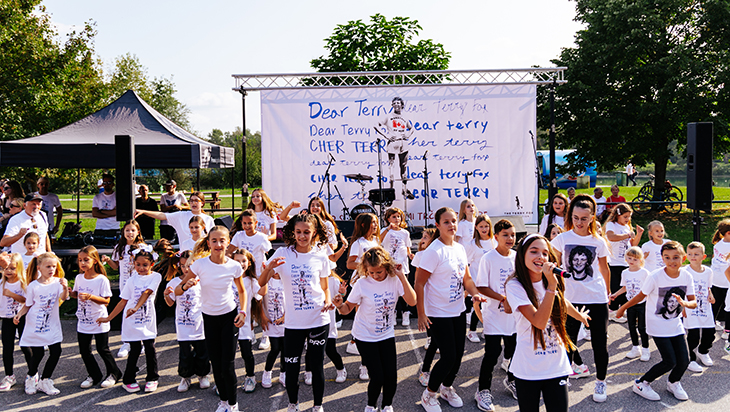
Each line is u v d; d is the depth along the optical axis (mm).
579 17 19141
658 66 16406
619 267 6785
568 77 17531
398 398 4605
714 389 4656
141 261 4816
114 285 7402
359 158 9992
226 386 4188
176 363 5676
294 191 10047
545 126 18562
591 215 4422
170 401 4625
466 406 4398
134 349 4797
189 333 4762
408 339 6469
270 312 5027
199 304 4840
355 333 3963
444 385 4426
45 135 9156
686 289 4398
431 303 4246
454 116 9883
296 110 9961
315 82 10148
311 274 4109
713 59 16984
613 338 6250
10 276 4992
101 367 5578
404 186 9984
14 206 6910
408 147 9938
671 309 4418
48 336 4812
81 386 4934
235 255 4852
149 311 4891
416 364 5543
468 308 6523
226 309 4254
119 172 6559
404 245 6332
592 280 4445
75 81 19297
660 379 4922
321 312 4125
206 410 4426
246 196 10016
